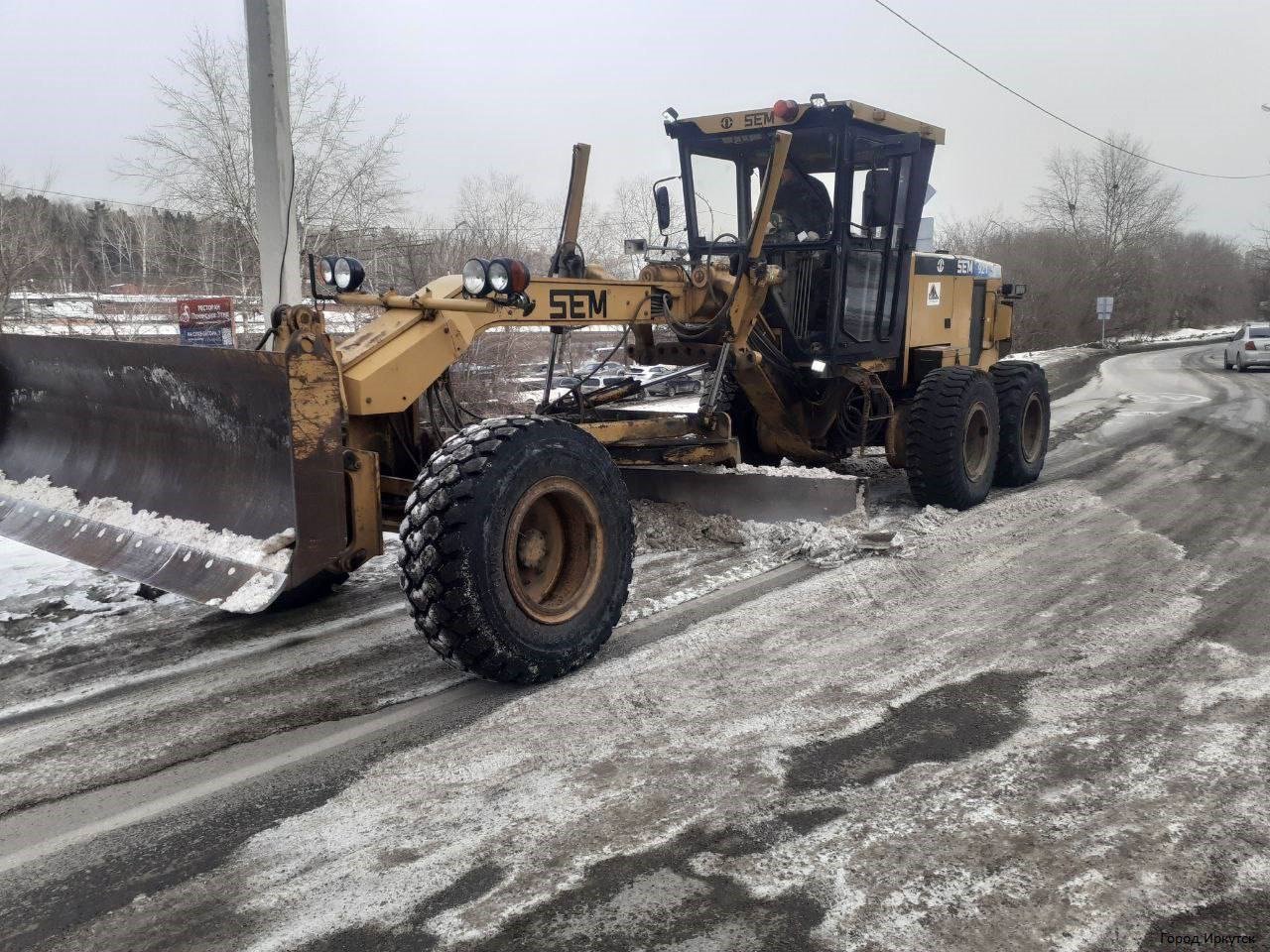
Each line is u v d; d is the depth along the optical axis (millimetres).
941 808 2824
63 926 2361
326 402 3541
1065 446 10234
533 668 3719
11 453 5211
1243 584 4980
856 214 6492
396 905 2414
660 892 2445
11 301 16578
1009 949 2225
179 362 3980
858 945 2238
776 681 3801
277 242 6980
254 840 2729
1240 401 15383
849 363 6691
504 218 18641
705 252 7023
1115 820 2748
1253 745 3193
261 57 6758
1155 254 50562
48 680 3980
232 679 3959
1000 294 9492
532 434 3758
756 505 5953
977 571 5320
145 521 4215
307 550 3514
